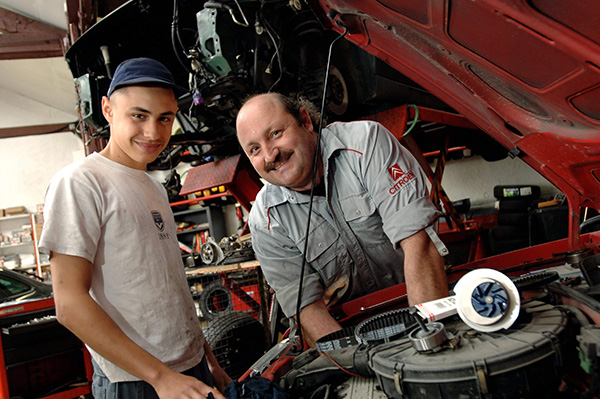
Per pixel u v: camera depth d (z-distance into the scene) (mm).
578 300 865
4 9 7699
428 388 690
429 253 1301
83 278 1042
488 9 772
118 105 1147
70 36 4926
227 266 3102
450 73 1191
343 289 1604
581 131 1004
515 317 763
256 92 2955
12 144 10914
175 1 2775
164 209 1319
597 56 731
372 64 3268
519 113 1148
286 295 1464
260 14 2734
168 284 1213
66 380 3197
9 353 2930
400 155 1405
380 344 876
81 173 1116
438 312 859
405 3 945
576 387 735
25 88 10312
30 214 10289
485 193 5816
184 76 3527
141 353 1002
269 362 1204
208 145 3771
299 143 1323
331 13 1229
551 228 3814
